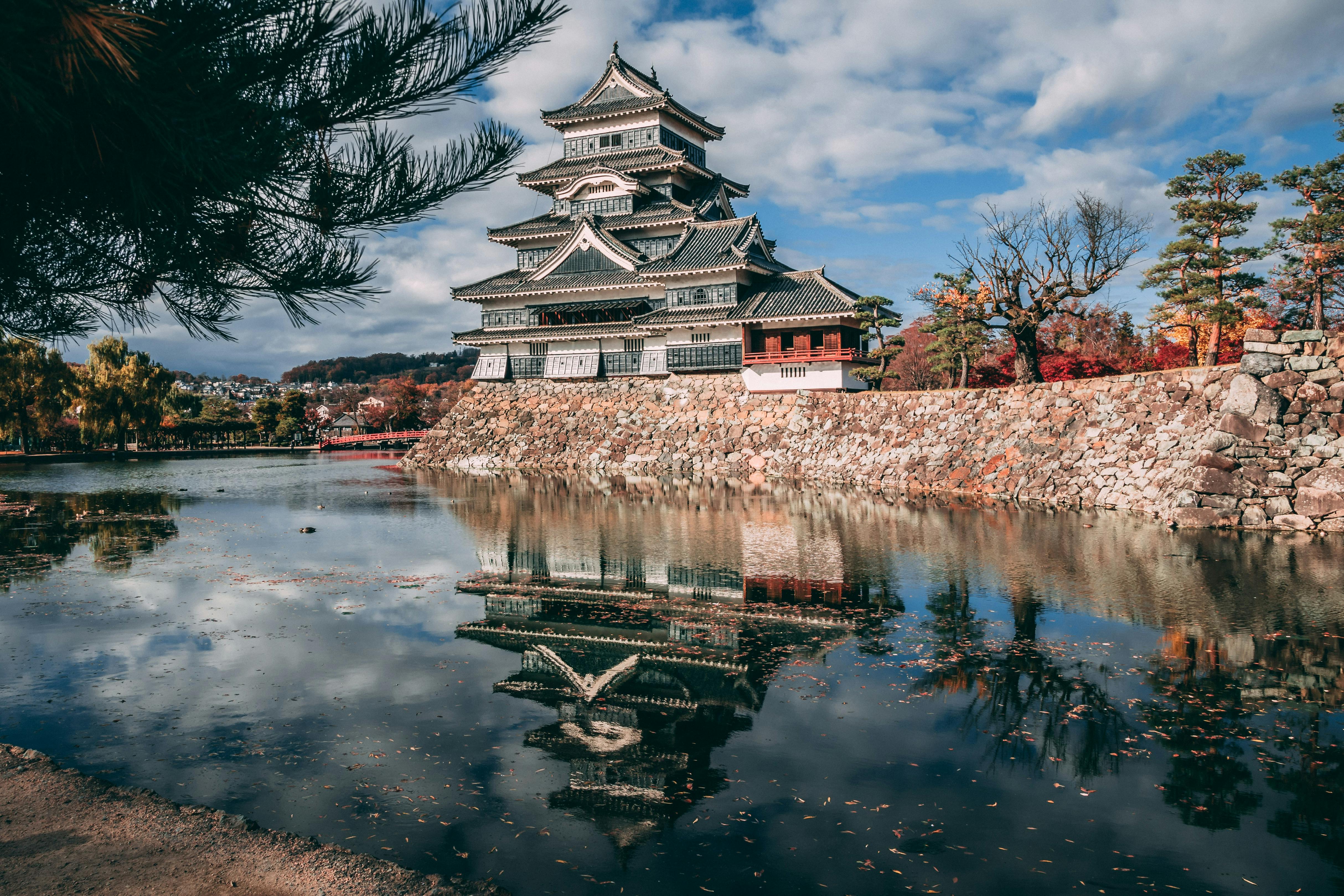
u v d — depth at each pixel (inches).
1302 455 944.9
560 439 2154.3
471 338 2333.9
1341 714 386.3
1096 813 292.5
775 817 290.0
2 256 236.1
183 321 273.3
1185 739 358.6
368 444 4052.7
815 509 1224.8
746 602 633.0
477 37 238.8
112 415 3053.6
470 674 455.8
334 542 944.9
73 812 261.4
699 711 398.9
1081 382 1371.8
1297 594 626.2
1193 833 277.9
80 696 414.0
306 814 289.7
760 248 2135.8
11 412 2773.1
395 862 255.9
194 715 388.5
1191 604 601.3
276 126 216.4
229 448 3986.2
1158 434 1189.7
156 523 1127.0
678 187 2410.2
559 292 2249.0
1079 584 673.6
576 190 2338.8
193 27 198.1
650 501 1347.2
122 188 225.1
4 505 1375.5
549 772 327.9
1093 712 392.5
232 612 596.1
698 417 2001.7
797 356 1900.8
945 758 340.5
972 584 682.8
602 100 2474.2
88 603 625.0
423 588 684.7
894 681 441.7
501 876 249.3
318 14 213.9
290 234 256.1
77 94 192.7
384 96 236.7
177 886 217.6
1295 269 1424.7
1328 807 296.2
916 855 263.6
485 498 1433.3
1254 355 993.5
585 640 527.8
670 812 292.5
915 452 1567.4
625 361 2159.2
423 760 337.7
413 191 257.8
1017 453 1384.1
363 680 442.9
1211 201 1396.4
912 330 2960.1
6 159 211.2
